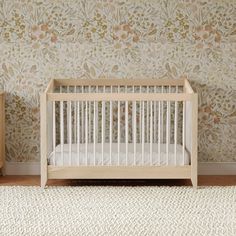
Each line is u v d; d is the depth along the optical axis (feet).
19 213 15.71
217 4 20.58
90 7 20.66
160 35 20.71
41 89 20.88
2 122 20.58
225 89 20.80
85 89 21.01
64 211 15.90
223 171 21.07
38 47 20.76
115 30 20.74
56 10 20.66
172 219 15.21
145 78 20.80
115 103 20.97
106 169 18.61
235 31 20.66
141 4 20.63
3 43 20.75
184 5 20.59
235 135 20.97
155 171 18.58
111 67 20.84
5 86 20.84
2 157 20.70
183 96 18.19
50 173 18.61
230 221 15.05
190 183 19.85
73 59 20.80
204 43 20.70
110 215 15.56
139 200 17.03
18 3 20.63
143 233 14.15
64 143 20.94
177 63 20.77
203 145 20.98
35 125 20.98
